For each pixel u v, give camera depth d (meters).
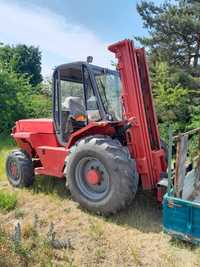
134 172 3.99
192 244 3.41
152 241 3.55
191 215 3.29
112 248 3.41
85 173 4.30
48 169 4.92
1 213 4.33
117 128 4.46
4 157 7.76
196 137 7.05
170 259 3.17
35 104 13.55
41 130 5.18
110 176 3.94
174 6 14.19
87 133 4.50
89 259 3.19
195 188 4.41
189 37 14.03
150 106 4.48
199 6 13.29
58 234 3.75
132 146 4.27
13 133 5.98
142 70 4.44
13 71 13.90
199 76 13.38
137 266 3.08
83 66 4.52
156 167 4.28
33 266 2.95
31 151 5.56
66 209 4.43
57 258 3.17
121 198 3.92
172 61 14.34
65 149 4.71
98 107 4.44
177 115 10.52
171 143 3.39
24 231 3.66
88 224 3.98
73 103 4.77
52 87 4.99
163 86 10.96
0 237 3.29
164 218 3.50
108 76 4.73
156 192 4.46
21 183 5.36
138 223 3.98
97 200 4.12
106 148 3.99
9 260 2.94
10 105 12.60
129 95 4.20
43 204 4.65
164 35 14.22
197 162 4.66
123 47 4.15
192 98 11.23
